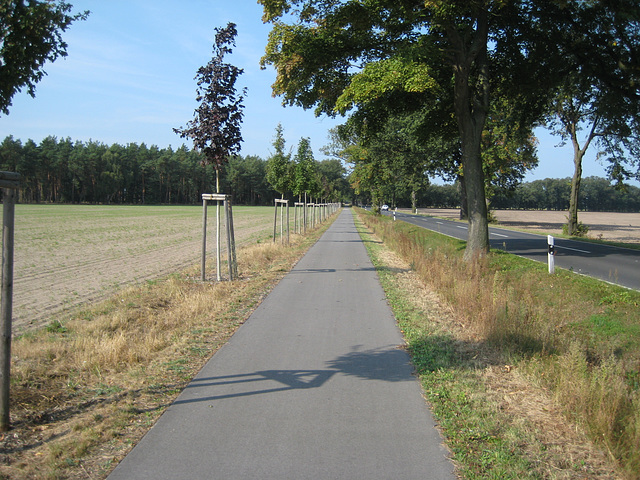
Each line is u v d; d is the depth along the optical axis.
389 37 15.16
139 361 6.11
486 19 14.26
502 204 166.50
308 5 14.02
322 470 3.54
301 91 16.27
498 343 6.52
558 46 16.98
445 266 12.04
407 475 3.47
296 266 15.50
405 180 41.78
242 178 140.50
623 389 4.51
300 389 5.16
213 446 3.91
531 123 19.84
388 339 7.12
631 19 15.17
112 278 13.62
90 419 4.37
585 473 3.53
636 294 9.67
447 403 4.75
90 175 116.88
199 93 12.05
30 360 6.05
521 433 4.10
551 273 12.23
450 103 17.38
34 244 24.19
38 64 4.88
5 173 4.27
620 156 24.70
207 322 8.11
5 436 4.08
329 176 135.25
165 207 103.75
